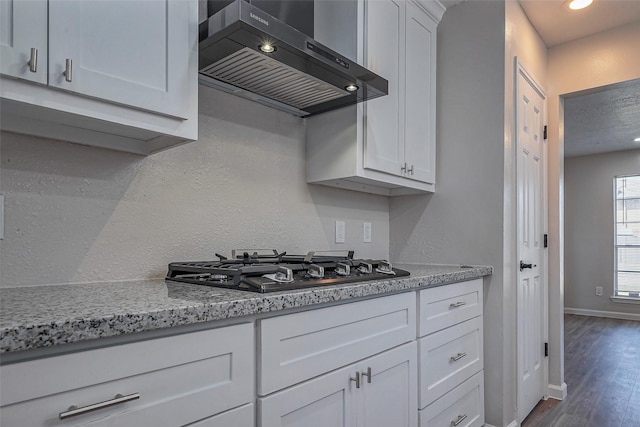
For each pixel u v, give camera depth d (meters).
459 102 2.23
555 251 2.73
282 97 1.64
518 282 2.19
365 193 2.26
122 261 1.27
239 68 1.37
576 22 2.49
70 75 0.87
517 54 2.27
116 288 1.10
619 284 5.76
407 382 1.44
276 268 1.19
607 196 5.85
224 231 1.56
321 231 1.97
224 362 0.88
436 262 2.25
